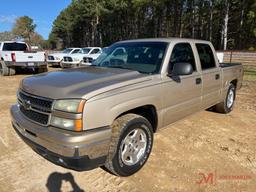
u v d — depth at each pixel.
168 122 3.90
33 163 3.59
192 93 4.30
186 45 4.31
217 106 5.97
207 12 43.09
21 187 3.05
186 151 4.08
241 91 9.45
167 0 41.25
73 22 65.94
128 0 44.38
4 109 6.22
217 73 5.09
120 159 3.11
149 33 52.62
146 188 3.09
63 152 2.68
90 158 2.76
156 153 3.98
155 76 3.55
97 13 48.41
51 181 3.19
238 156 3.95
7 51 12.84
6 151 3.93
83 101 2.71
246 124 5.45
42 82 3.20
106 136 2.85
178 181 3.25
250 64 19.38
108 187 3.10
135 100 3.19
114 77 3.33
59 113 2.76
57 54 18.73
